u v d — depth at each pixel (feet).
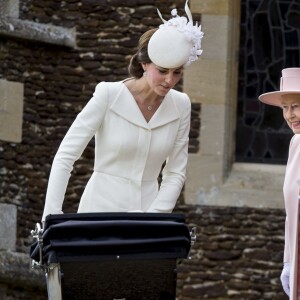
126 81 41.47
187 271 72.79
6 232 71.46
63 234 37.29
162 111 41.24
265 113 76.02
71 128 40.81
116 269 37.83
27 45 71.72
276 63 76.07
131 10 72.28
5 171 71.82
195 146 73.56
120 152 40.86
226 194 73.36
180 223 37.93
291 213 39.78
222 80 73.72
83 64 72.18
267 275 72.84
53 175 40.32
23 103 71.87
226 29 73.77
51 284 37.91
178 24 39.81
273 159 75.97
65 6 72.28
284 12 76.13
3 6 70.85
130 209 40.88
